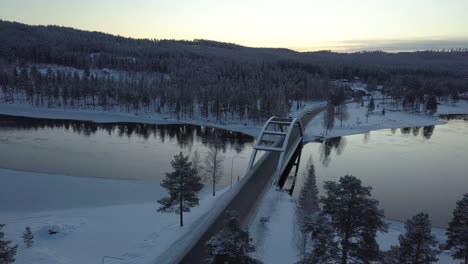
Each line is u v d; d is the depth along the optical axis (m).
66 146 94.38
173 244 39.78
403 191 67.88
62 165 77.69
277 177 65.00
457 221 31.55
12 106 149.00
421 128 137.62
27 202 56.81
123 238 44.28
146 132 118.12
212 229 40.59
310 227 23.45
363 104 187.00
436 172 80.44
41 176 69.06
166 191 63.31
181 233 43.56
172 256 35.25
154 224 48.28
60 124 125.00
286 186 72.81
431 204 61.75
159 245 41.53
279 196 56.31
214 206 50.72
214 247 23.42
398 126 139.25
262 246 39.19
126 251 41.03
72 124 126.06
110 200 58.72
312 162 89.06
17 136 103.62
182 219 47.41
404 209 59.09
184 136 113.88
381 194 66.06
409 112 172.25
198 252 35.22
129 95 151.25
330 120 124.75
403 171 81.06
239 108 141.75
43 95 155.88
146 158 85.56
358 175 77.75
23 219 49.84
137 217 50.75
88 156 85.69
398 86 198.62
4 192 60.38
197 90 163.25
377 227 22.08
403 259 26.34
